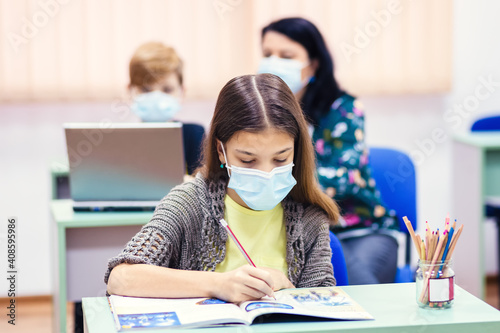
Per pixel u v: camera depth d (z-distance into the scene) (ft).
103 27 14.58
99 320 5.50
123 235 9.56
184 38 14.92
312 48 10.90
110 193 9.55
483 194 13.55
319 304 5.75
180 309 5.61
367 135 15.93
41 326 13.67
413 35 15.60
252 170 6.17
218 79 15.08
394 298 6.00
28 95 14.48
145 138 9.19
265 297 5.89
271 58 10.91
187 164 11.83
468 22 15.98
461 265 14.53
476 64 16.08
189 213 6.55
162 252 6.34
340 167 10.48
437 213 16.31
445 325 5.36
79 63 14.58
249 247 6.64
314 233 6.76
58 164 12.86
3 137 14.74
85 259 9.52
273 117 6.12
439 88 15.79
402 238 15.23
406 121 16.02
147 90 12.23
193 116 15.34
